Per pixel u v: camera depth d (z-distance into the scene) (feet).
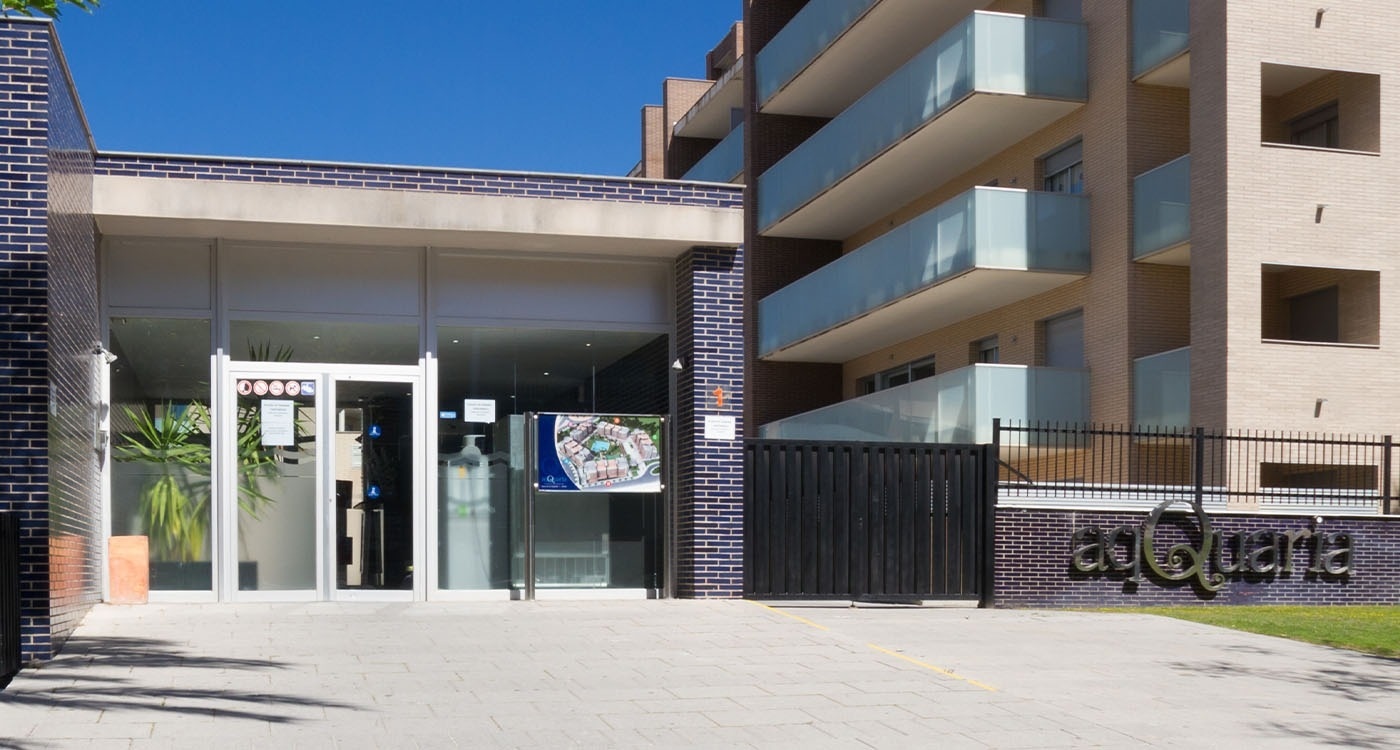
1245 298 67.67
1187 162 71.10
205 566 49.39
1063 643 43.32
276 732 27.37
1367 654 43.37
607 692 32.91
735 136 121.19
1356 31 70.44
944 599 54.95
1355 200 69.67
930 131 84.99
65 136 39.45
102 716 28.37
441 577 51.16
